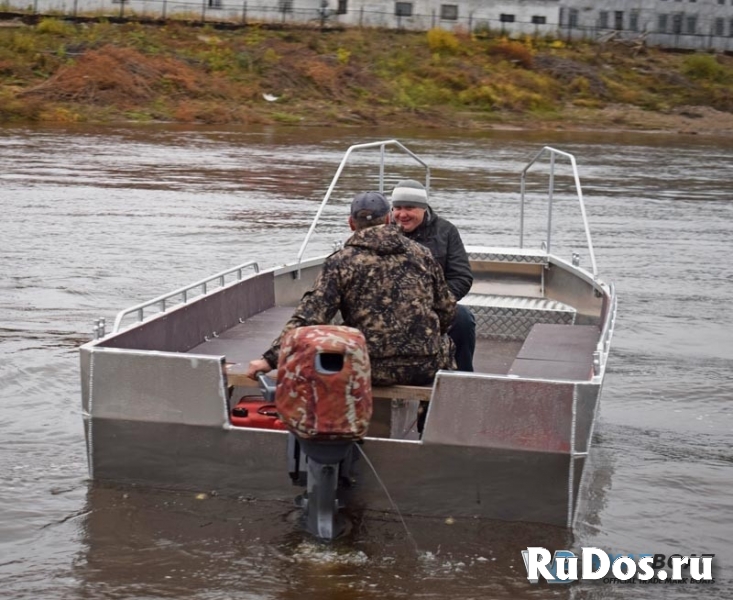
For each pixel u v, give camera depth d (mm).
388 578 5164
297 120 48812
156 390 5762
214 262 15039
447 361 5992
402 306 5672
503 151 38594
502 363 8312
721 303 13289
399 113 52469
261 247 16562
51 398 8156
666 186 28875
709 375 9648
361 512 5672
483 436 5492
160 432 5797
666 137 51438
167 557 5340
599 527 6000
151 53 52406
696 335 11414
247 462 5750
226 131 42781
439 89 56688
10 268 13953
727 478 6914
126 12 59812
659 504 6414
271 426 5980
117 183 25000
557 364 6816
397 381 5707
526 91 59312
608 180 30125
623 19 73250
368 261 5660
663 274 15438
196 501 5820
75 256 15109
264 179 27016
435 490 5582
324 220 19906
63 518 5750
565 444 5434
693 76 67625
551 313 8977
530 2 70125
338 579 5145
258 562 5301
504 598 5027
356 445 5555
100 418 5828
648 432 7922
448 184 27375
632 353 10477
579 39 70562
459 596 5023
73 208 20516
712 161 37531
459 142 42375
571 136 49250
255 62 53688
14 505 5953
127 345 6121
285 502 5789
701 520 6172
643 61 68812
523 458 5480
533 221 20953
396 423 6047
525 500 5539
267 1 63531
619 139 48594
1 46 49406
